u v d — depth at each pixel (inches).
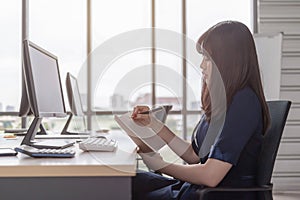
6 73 187.8
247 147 54.2
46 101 70.1
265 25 180.5
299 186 176.1
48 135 93.1
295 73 180.1
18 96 186.7
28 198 38.0
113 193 38.4
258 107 53.1
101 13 190.4
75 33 189.8
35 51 65.0
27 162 40.5
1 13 189.2
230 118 51.2
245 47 52.9
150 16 191.3
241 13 195.8
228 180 54.1
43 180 38.2
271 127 57.4
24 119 178.7
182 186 59.2
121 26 190.5
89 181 38.4
